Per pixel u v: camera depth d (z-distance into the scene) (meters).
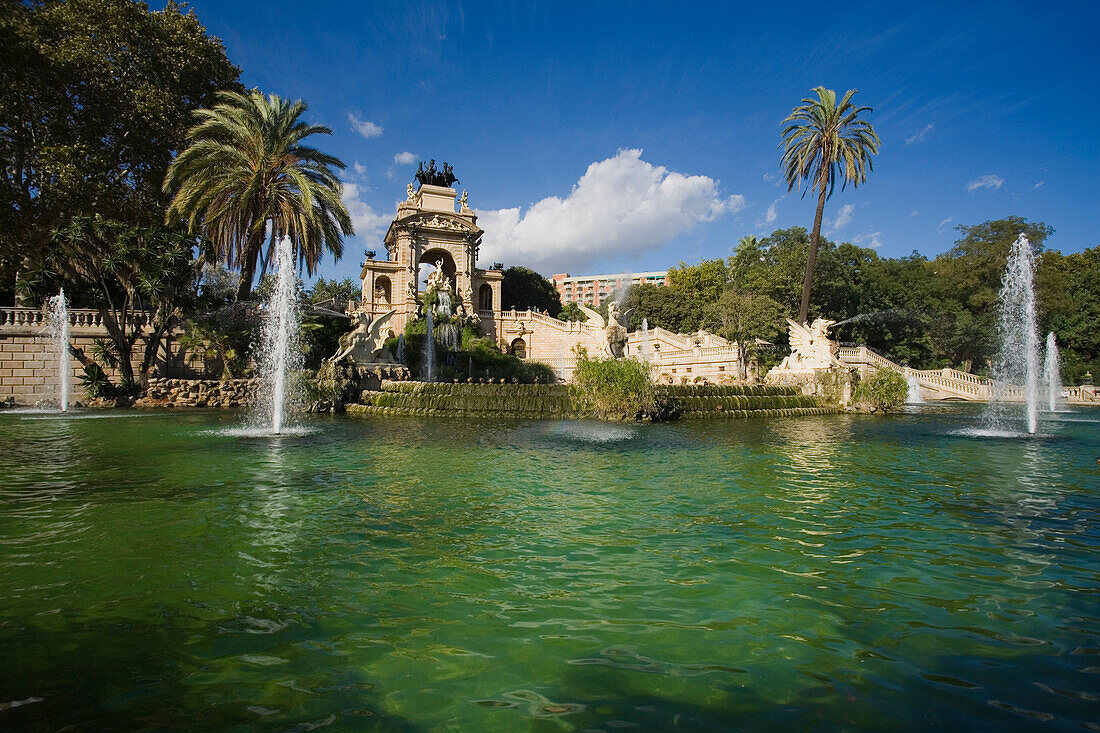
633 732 3.08
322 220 31.66
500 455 13.06
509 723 3.17
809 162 39.88
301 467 11.27
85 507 7.87
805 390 28.27
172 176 28.69
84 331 30.56
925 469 11.39
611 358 23.69
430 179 75.12
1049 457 13.10
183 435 16.30
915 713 3.29
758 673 3.76
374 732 3.08
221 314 31.19
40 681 3.55
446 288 56.28
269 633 4.25
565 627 4.39
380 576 5.40
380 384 28.31
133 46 31.53
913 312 53.25
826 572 5.58
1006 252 52.12
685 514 7.75
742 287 59.91
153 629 4.29
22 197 30.31
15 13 27.12
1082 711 3.31
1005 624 4.48
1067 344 50.81
